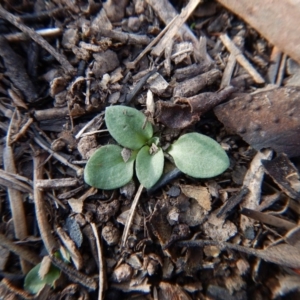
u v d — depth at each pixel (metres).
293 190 0.05
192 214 0.05
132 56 0.06
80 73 0.06
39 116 0.06
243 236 0.05
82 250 0.05
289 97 0.05
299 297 0.05
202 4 0.06
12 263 0.05
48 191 0.05
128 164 0.05
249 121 0.05
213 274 0.05
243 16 0.06
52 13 0.06
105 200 0.05
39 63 0.06
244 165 0.05
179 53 0.06
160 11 0.06
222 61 0.06
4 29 0.06
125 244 0.05
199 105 0.05
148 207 0.05
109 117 0.05
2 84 0.06
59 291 0.05
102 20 0.06
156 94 0.05
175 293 0.05
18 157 0.05
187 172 0.05
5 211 0.05
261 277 0.05
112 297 0.05
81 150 0.05
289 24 0.05
